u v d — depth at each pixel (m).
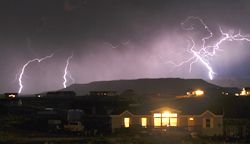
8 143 52.31
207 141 54.25
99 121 73.00
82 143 51.53
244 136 59.25
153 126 63.09
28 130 66.38
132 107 68.25
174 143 51.88
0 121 73.50
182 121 63.25
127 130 62.09
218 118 61.59
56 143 51.62
